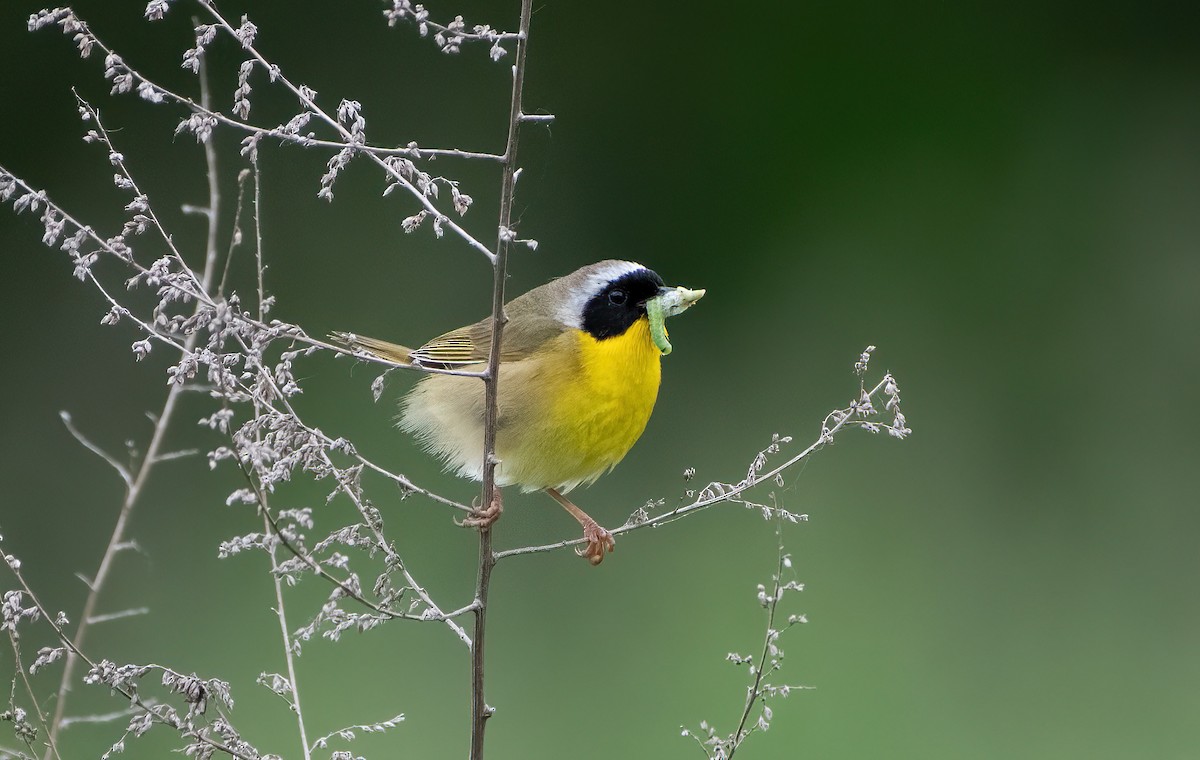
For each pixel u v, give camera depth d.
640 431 7.28
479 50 16.45
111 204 14.91
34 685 9.77
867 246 15.92
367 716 10.10
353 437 13.02
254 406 4.78
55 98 15.22
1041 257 15.48
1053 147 16.16
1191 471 13.35
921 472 13.47
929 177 16.22
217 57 15.53
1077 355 14.73
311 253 15.19
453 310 15.43
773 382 14.75
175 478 12.41
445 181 4.77
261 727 9.94
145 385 13.25
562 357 6.97
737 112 16.67
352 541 4.76
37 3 15.31
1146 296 15.07
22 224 14.39
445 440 7.28
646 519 5.46
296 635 4.59
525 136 16.47
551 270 16.12
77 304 13.78
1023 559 12.48
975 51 16.62
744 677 10.83
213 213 5.62
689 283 16.20
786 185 16.48
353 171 15.48
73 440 13.04
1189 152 15.90
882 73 16.67
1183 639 11.55
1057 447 13.80
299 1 15.91
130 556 11.65
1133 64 16.44
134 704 4.68
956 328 15.01
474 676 4.96
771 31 16.72
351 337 6.57
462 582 11.70
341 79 16.03
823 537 12.64
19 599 4.88
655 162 16.64
